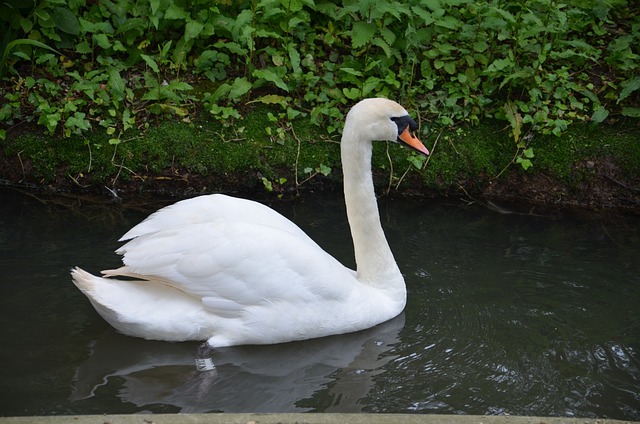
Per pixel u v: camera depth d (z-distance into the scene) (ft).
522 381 21.50
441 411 20.10
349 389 21.01
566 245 29.53
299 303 22.94
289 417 16.93
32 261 26.18
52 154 32.04
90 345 22.24
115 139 32.17
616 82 35.91
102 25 33.86
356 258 25.32
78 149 32.17
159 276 22.13
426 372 21.85
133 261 22.07
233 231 22.56
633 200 33.19
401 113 24.63
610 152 33.71
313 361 22.34
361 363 22.24
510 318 24.61
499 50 35.73
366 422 16.84
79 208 30.53
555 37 35.94
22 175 31.96
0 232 28.14
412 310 25.02
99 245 27.48
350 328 23.73
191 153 32.60
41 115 31.94
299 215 30.99
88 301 24.27
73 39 34.55
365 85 33.42
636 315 24.94
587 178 33.45
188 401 20.17
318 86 34.81
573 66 36.68
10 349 21.79
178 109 33.09
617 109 35.19
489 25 34.42
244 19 32.94
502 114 34.35
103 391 20.33
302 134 33.71
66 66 33.91
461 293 25.91
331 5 35.91
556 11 33.73
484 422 16.99
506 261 28.07
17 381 20.48
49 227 28.73
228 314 22.61
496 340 23.44
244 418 16.92
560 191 33.53
